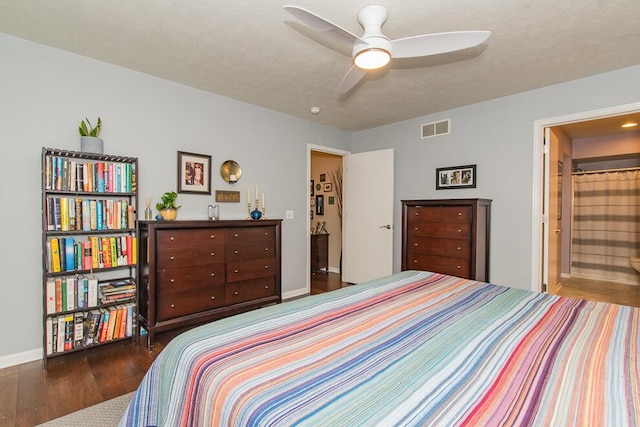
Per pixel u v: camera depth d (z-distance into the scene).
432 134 4.01
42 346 2.37
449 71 2.75
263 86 3.12
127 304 2.61
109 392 1.96
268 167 3.83
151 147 2.89
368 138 4.75
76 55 2.49
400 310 1.46
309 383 0.87
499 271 3.46
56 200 2.27
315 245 5.57
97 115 2.59
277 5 1.87
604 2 1.82
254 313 1.43
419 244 3.63
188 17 1.99
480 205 3.30
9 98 2.23
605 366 0.96
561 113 3.04
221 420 0.83
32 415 1.73
